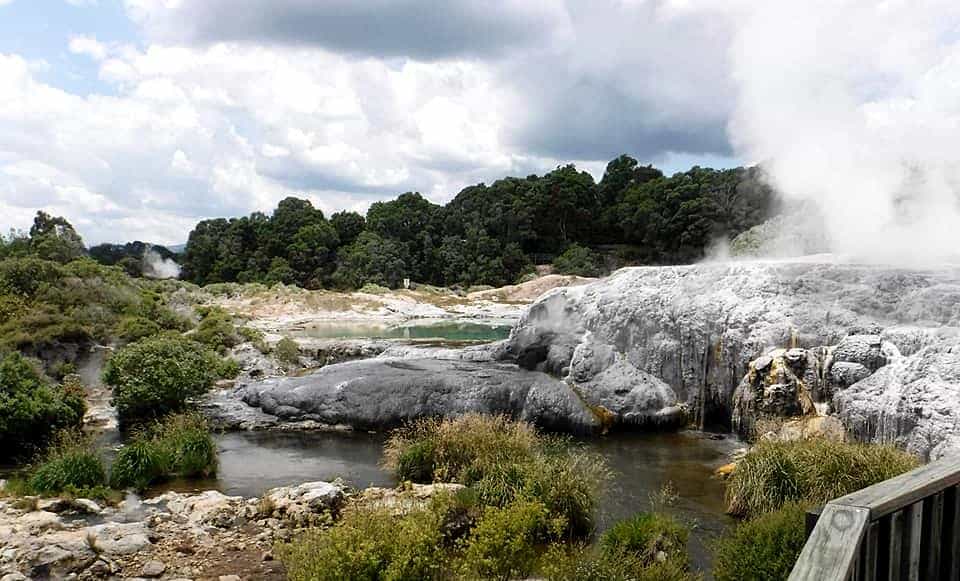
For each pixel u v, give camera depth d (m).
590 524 11.16
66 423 17.39
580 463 13.08
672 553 9.53
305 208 94.75
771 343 17.56
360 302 60.97
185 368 20.31
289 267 82.19
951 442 12.97
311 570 8.16
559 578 8.45
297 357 28.88
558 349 21.22
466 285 80.62
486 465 12.88
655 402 19.14
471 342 30.00
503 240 88.88
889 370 15.23
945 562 4.41
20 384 17.44
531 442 14.27
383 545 8.35
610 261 82.38
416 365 22.03
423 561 8.29
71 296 29.27
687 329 19.55
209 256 89.62
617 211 89.19
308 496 12.03
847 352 16.00
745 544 8.31
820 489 10.61
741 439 17.52
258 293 64.44
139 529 10.84
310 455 16.80
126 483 13.74
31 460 15.72
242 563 9.84
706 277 20.55
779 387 16.20
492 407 19.36
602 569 8.52
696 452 16.69
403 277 80.56
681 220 78.94
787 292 18.64
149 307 32.22
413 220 89.75
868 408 14.72
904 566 3.94
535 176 105.62
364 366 22.19
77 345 26.20
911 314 16.64
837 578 3.03
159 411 19.77
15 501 12.19
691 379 19.42
